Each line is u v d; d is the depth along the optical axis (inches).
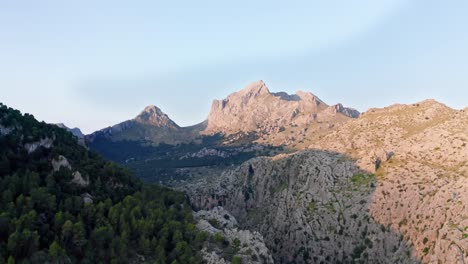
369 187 7746.1
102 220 5152.6
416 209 6830.7
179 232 5447.8
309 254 7431.1
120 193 6259.8
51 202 4985.2
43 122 7135.8
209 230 6038.4
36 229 4552.2
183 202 7214.6
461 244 5620.1
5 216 4394.7
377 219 7150.6
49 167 5915.4
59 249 4237.2
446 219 6254.9
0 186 5064.0
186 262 5029.5
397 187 7391.7
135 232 5241.1
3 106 6683.1
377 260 6737.2
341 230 7386.8
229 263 5236.2
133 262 4832.7
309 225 7711.6
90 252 4564.5
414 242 6466.5
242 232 5984.3
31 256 4141.2
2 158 5664.4
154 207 6117.1
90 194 5782.5
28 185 5221.5
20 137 6136.8
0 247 4055.1
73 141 7130.9
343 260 7071.9
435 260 5836.6
